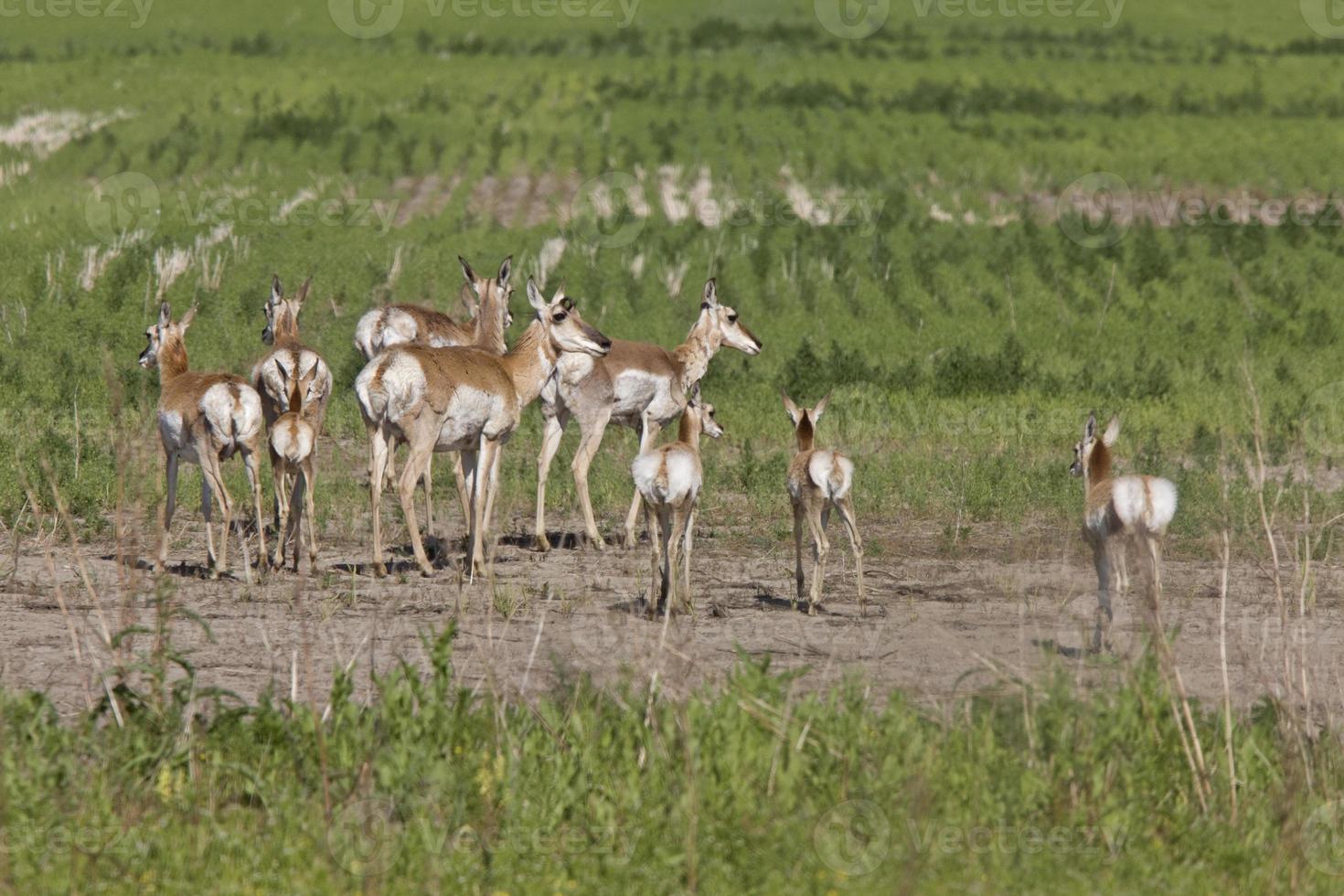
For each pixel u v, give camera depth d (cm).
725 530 5662
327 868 2483
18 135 18888
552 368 5262
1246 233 15012
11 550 4959
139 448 4188
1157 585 3731
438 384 4847
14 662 3641
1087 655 3769
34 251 11856
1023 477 6300
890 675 3603
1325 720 3356
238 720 2975
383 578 4753
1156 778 2883
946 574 4956
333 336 9550
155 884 2416
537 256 12650
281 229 13488
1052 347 10306
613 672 3459
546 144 19525
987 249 13925
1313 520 5728
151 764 2827
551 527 5872
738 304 11256
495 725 2925
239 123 19888
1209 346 10494
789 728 2894
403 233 13625
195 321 9650
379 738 2920
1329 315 11694
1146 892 2494
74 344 9006
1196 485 6103
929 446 7100
